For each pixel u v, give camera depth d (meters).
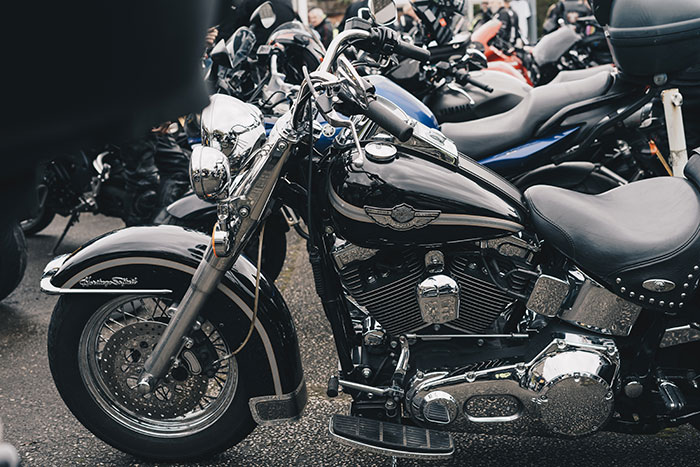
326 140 2.20
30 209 0.90
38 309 3.81
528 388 1.96
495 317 2.02
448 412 2.01
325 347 3.26
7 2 0.71
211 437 2.22
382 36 1.98
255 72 3.34
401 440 1.98
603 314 1.95
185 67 0.87
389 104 1.96
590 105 2.88
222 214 1.93
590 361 1.93
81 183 4.09
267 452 2.39
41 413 2.71
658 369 2.02
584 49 6.16
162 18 0.82
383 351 2.08
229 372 2.21
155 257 2.10
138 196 3.95
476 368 1.99
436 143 1.92
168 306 2.32
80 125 0.80
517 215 1.93
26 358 3.22
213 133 1.89
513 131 2.92
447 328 2.05
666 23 2.63
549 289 1.94
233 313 2.10
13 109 0.75
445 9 3.84
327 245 2.07
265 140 1.92
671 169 3.19
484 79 3.94
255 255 3.40
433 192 1.88
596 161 3.34
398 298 2.00
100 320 2.20
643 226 1.91
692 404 2.03
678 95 2.86
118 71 0.80
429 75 3.82
